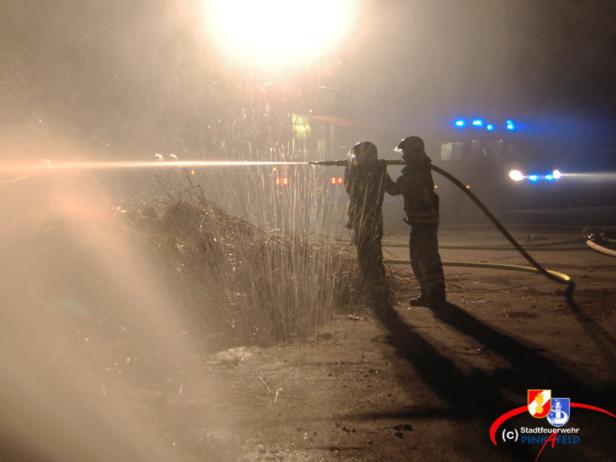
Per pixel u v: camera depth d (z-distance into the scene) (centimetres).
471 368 527
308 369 520
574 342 600
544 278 912
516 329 645
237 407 441
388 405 450
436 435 405
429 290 720
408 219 728
